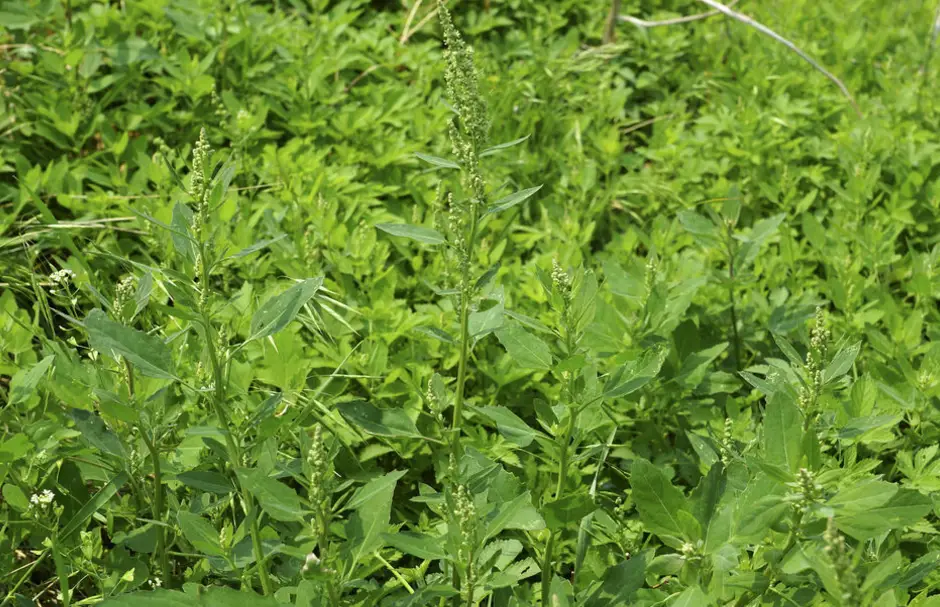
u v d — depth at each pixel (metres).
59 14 5.05
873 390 2.89
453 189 4.62
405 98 5.20
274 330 2.26
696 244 4.64
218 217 3.74
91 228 4.12
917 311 3.83
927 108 5.84
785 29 6.70
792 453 2.18
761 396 3.69
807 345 3.83
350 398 3.41
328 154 4.96
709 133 5.61
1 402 3.36
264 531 2.45
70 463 3.07
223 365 2.30
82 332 3.67
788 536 2.22
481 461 2.62
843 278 4.26
